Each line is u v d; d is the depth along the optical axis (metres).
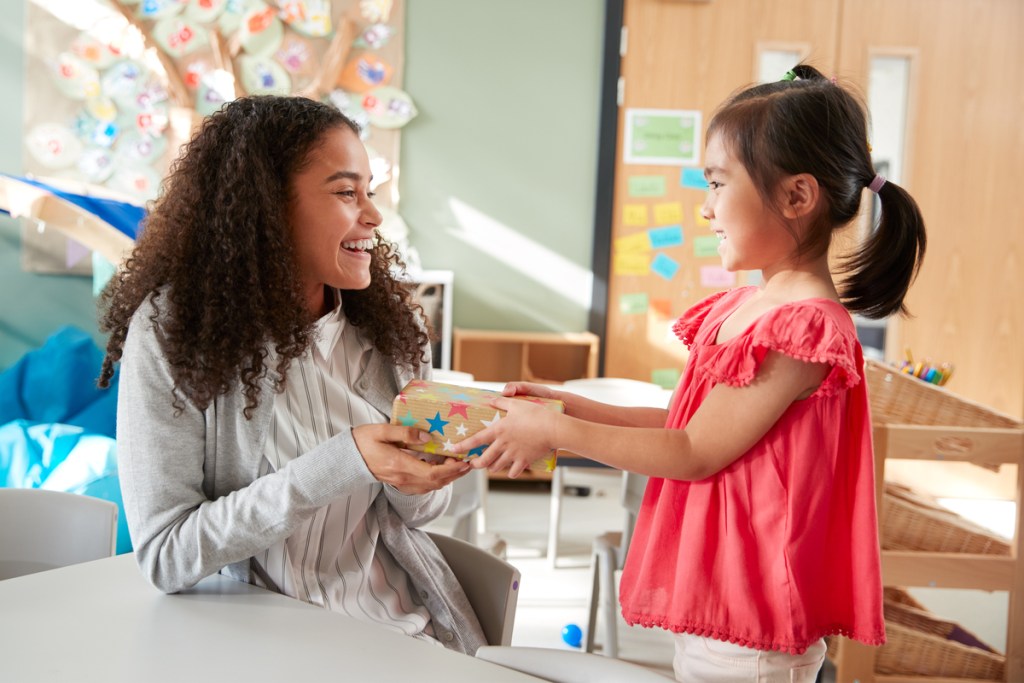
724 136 1.14
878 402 2.39
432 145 4.32
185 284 1.16
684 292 4.41
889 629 2.34
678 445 1.08
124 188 4.12
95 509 1.37
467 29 4.27
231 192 1.18
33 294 4.10
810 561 1.08
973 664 2.34
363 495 1.28
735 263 1.16
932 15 4.25
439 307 4.20
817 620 1.10
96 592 1.12
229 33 4.12
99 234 2.51
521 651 0.98
